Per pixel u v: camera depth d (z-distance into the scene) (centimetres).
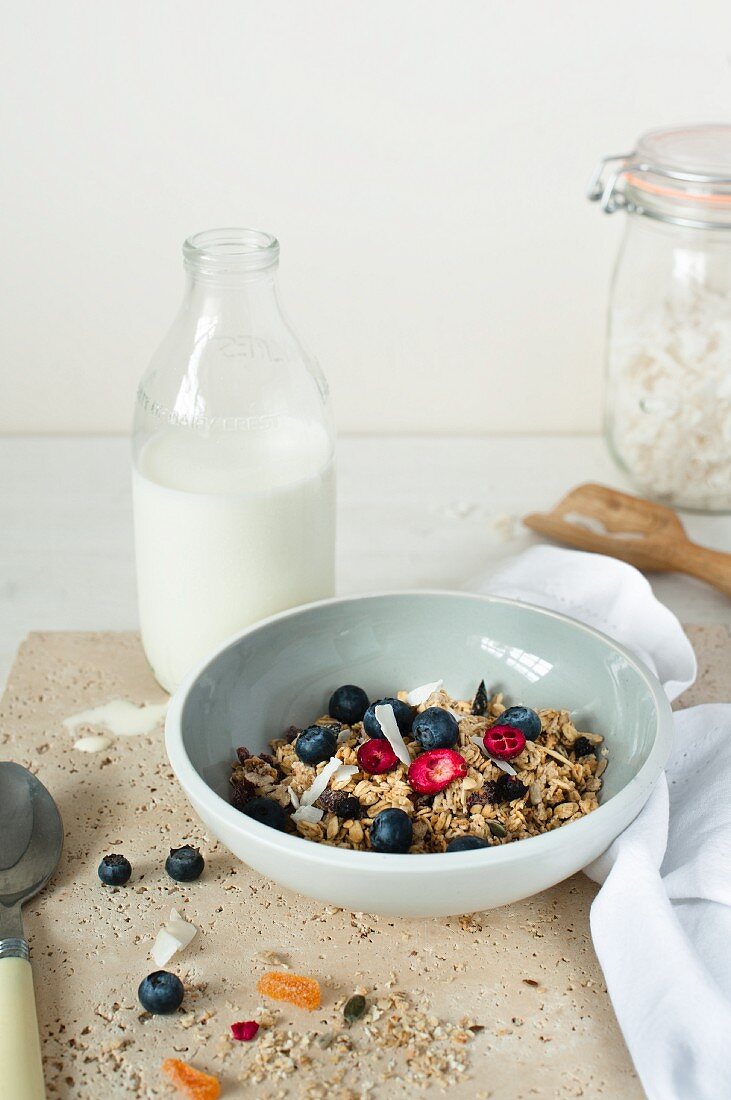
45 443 98
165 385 70
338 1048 56
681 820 63
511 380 99
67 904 62
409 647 70
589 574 75
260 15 88
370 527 88
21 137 91
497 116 91
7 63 89
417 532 88
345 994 58
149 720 72
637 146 85
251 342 69
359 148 92
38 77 89
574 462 96
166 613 71
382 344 98
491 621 69
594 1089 55
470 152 92
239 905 62
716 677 74
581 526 84
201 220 93
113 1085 55
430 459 97
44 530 88
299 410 70
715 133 85
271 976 58
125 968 59
